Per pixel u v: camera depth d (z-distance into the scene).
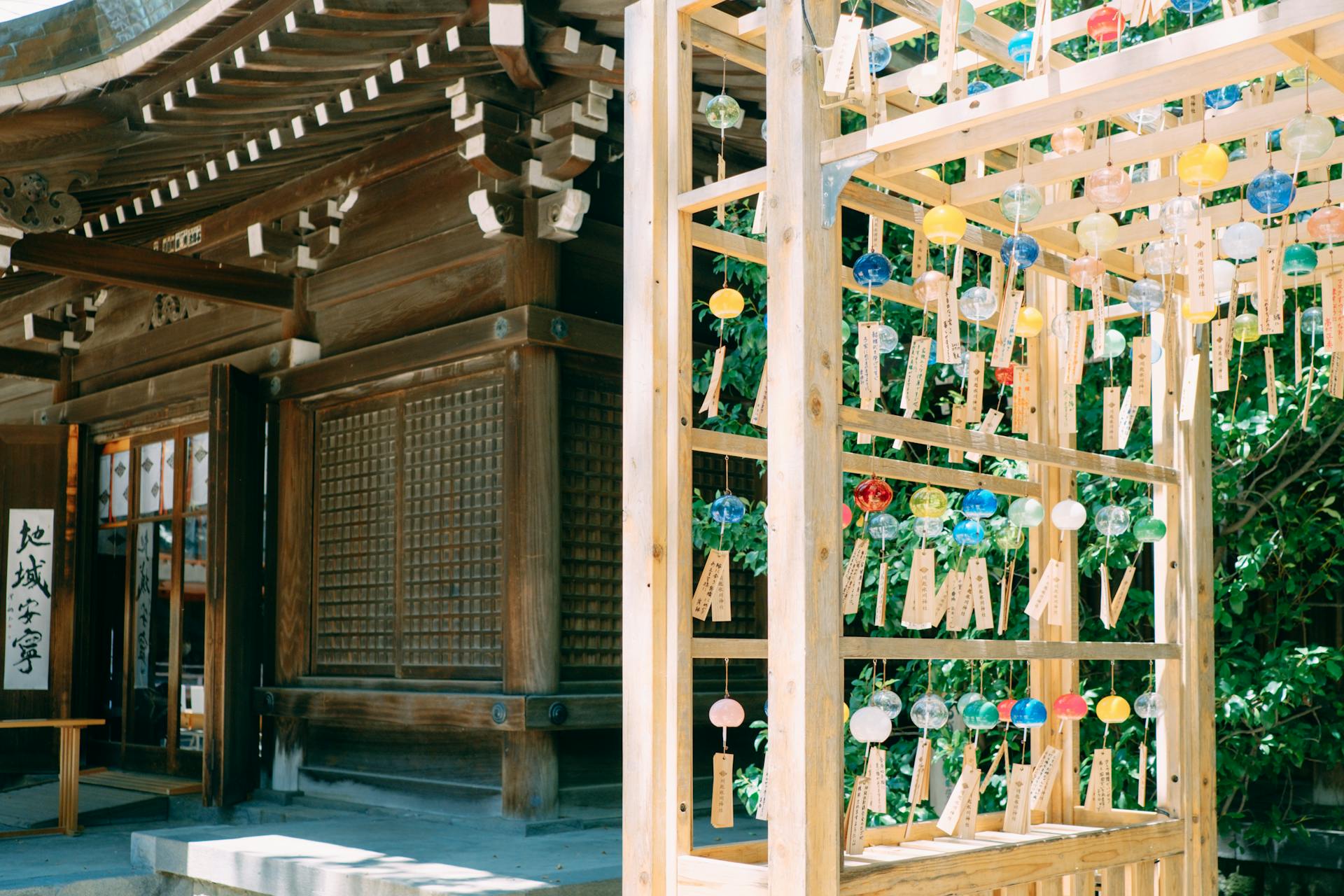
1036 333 3.12
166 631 7.92
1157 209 3.19
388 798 6.07
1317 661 3.94
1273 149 3.11
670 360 2.64
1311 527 4.18
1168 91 2.22
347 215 6.48
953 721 4.32
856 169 2.37
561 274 5.65
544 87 5.25
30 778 8.03
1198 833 3.29
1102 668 4.51
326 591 6.55
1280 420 4.10
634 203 2.71
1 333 9.19
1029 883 2.87
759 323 4.90
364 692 5.95
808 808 2.26
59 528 8.16
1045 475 3.46
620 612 5.83
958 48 3.10
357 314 6.44
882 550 3.72
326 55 4.96
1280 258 2.49
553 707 5.27
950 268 4.75
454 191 5.88
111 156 5.75
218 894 4.93
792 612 2.31
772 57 2.46
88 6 5.31
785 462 2.35
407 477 6.12
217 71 5.09
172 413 7.72
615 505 5.86
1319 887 4.99
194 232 7.43
